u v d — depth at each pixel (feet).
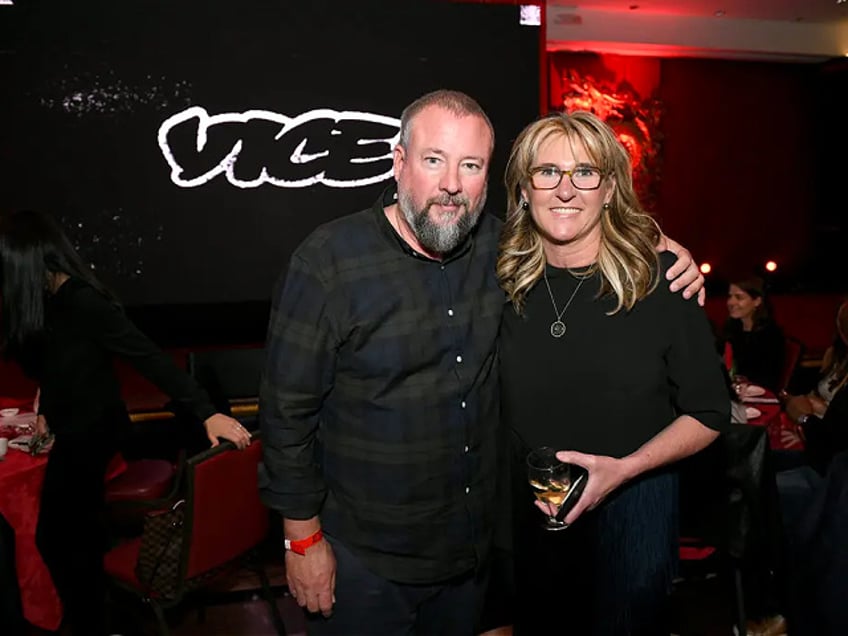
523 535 5.91
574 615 5.78
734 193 32.60
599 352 5.42
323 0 14.98
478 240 5.96
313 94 15.24
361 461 5.64
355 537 5.75
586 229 5.36
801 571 7.38
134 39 14.38
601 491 5.06
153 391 15.42
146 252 15.07
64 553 8.42
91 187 14.60
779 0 24.88
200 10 14.58
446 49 15.40
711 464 7.63
